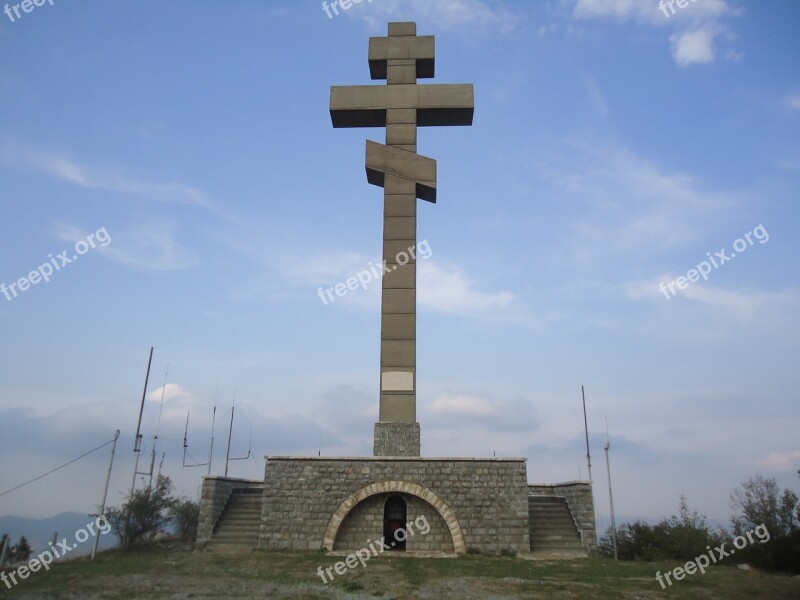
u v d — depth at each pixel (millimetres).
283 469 27531
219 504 28938
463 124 35125
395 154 33469
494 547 26328
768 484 27938
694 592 18078
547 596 17172
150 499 30922
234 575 19906
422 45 35438
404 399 29875
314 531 26719
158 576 19547
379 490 27156
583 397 34000
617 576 20766
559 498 30438
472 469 27406
